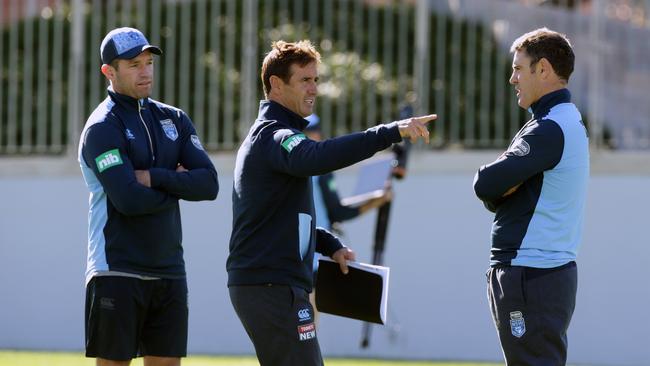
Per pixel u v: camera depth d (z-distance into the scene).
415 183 37.41
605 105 37.22
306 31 38.16
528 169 17.34
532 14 37.50
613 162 36.69
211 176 19.45
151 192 18.48
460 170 37.19
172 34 38.66
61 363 32.44
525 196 17.70
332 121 37.81
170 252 19.14
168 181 18.81
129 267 18.70
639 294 36.25
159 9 38.78
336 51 38.03
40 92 39.41
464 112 37.47
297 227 17.61
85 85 39.19
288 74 17.84
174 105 38.66
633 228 36.41
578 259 36.62
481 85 37.44
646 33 37.03
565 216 17.59
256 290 17.53
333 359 36.59
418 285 37.22
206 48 38.53
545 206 17.55
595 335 36.34
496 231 17.95
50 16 39.41
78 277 38.97
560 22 37.50
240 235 17.78
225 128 38.44
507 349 17.61
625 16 37.19
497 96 37.31
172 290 19.25
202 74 38.53
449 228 37.16
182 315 19.41
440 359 36.91
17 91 39.53
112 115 18.83
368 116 37.72
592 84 37.28
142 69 18.94
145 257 18.80
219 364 33.12
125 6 38.97
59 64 39.34
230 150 38.34
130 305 18.72
